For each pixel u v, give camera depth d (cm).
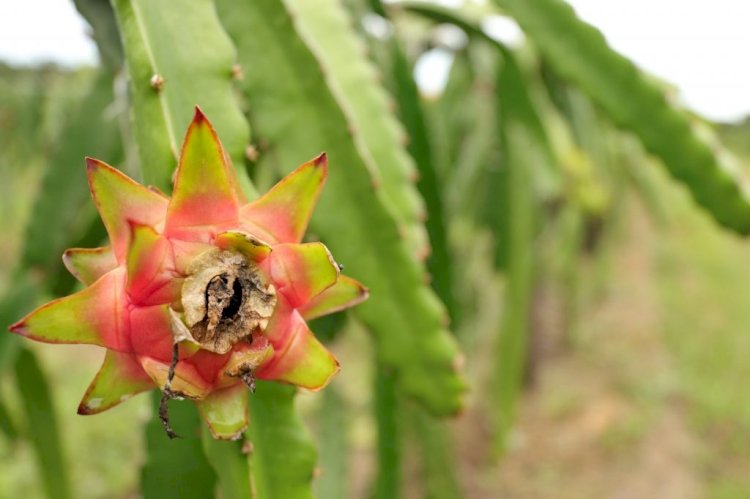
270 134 58
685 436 275
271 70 58
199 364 37
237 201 38
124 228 38
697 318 389
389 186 63
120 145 92
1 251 315
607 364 322
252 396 49
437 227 84
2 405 107
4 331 90
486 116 167
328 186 58
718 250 522
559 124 183
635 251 494
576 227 221
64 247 92
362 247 59
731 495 239
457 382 61
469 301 194
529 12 79
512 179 141
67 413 258
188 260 37
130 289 36
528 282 150
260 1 58
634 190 322
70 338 36
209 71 50
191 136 37
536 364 291
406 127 83
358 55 64
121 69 63
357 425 250
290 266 37
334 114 58
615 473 251
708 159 77
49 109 196
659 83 77
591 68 78
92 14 62
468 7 121
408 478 176
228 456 46
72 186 92
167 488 53
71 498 104
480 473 246
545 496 239
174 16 50
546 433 273
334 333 70
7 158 231
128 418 259
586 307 345
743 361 331
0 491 208
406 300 59
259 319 37
